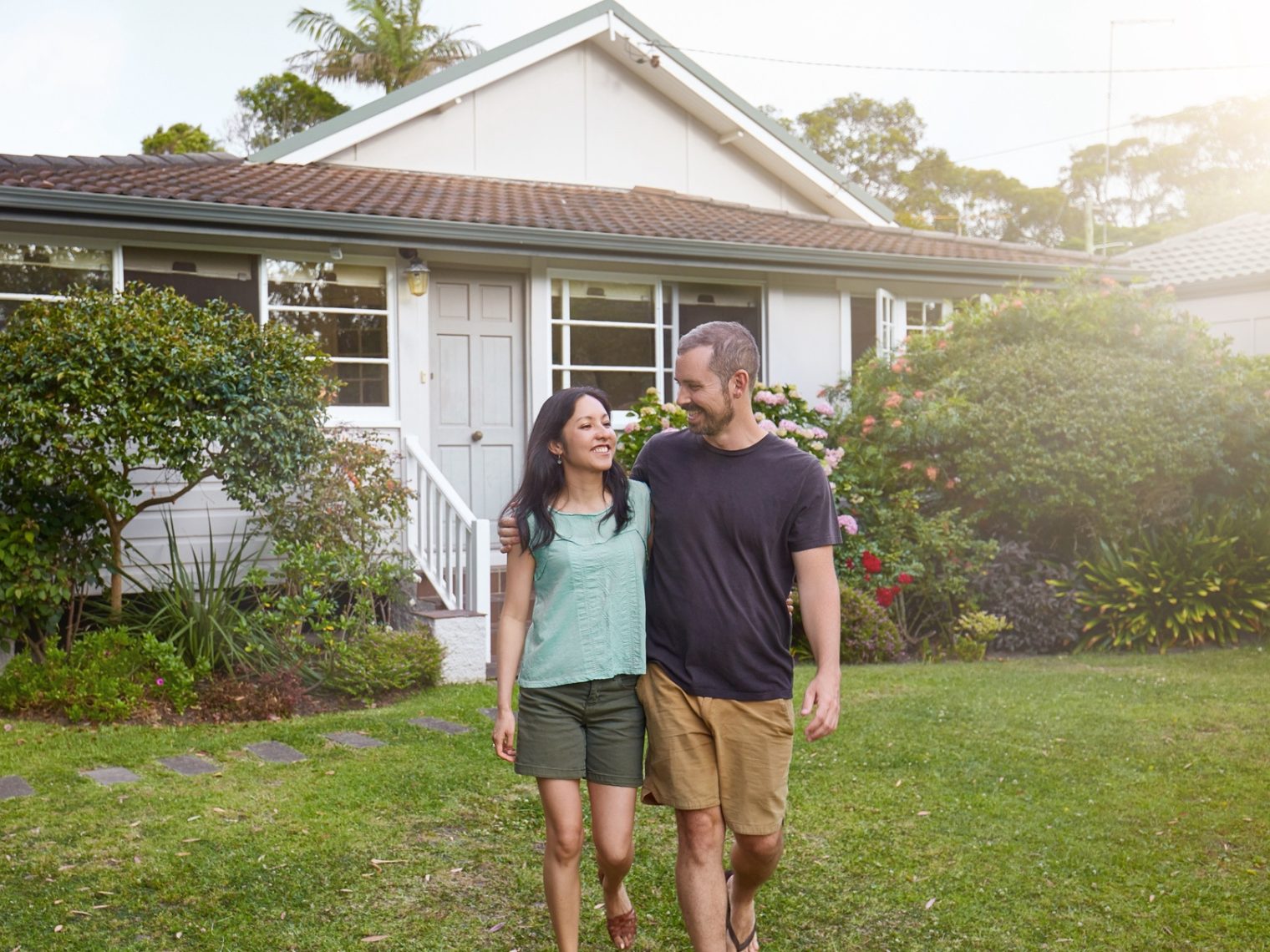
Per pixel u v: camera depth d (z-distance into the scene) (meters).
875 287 12.17
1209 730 6.08
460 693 7.14
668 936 3.63
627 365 11.00
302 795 4.88
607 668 3.13
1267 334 16.58
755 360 3.18
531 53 12.05
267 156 11.11
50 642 7.02
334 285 9.59
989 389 9.63
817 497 3.14
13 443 6.76
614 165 12.79
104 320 6.75
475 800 4.87
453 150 11.99
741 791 3.13
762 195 13.67
